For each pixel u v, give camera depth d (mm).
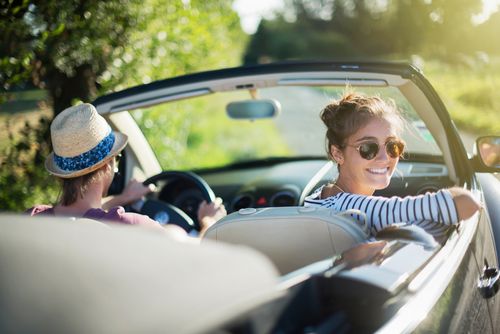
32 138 5531
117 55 5789
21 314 929
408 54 47781
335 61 3055
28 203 5258
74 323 898
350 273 1593
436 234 2109
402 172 3645
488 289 2477
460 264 2119
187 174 3754
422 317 1651
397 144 2334
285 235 2008
